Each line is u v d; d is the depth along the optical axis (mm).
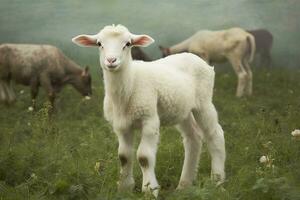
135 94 7496
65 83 15445
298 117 11953
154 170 8094
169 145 9734
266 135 10555
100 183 7648
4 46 14727
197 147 8453
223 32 17375
